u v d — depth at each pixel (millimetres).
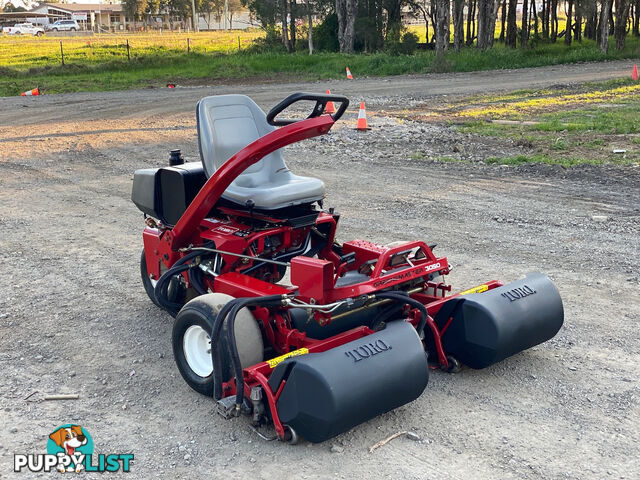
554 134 16859
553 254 8031
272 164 5680
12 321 6312
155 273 6129
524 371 5203
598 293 6781
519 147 15406
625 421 4488
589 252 8078
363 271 5184
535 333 5055
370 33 48875
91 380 5156
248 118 5770
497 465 3996
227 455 4137
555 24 69500
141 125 19969
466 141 16344
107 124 20281
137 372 5277
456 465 3996
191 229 5492
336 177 12711
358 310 4719
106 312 6516
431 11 58688
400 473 3920
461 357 5051
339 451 4145
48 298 6910
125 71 40125
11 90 31203
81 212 10492
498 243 8508
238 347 4395
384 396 4105
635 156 13828
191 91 29672
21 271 7766
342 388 3904
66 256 8320
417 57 40938
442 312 5031
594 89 27359
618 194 10992
